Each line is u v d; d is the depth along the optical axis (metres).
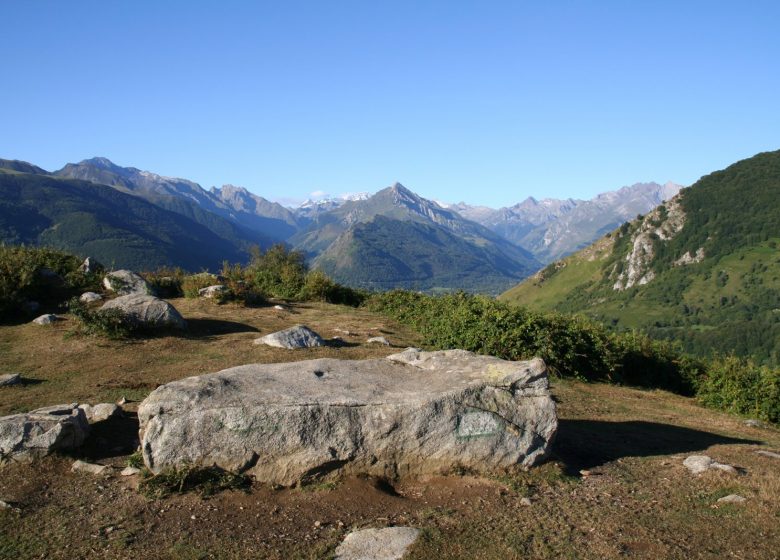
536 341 9.17
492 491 4.45
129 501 4.22
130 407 6.08
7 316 9.91
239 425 4.43
